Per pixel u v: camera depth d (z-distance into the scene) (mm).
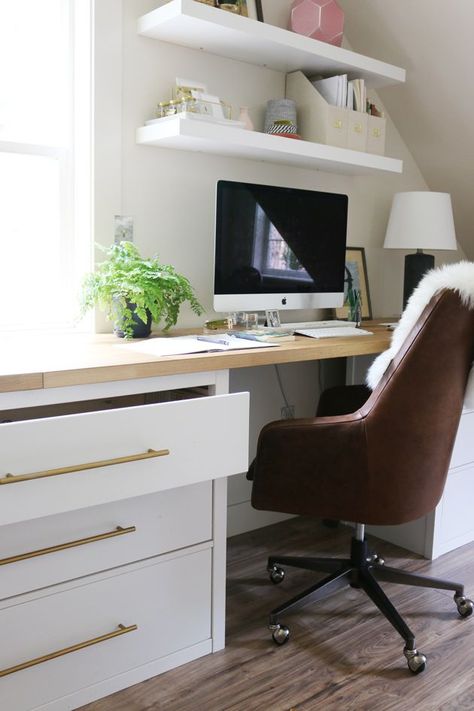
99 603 1566
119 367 1521
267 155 2369
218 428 1563
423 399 1702
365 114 2572
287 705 1603
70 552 1505
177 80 2184
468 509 2537
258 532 2650
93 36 2035
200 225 2383
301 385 2826
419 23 2613
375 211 3016
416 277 2820
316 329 2426
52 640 1500
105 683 1604
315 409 2896
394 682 1700
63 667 1530
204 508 1734
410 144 3098
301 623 1970
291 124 2398
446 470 1876
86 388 1503
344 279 2711
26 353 1696
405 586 2217
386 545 2541
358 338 2275
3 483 1239
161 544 1661
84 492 1363
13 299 2109
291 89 2562
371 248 3025
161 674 1705
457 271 1660
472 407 1832
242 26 2104
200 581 1755
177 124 1989
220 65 2371
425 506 1832
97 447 1372
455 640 1895
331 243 2586
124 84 2127
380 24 2719
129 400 2068
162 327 2312
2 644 1430
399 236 2787
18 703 1471
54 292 2180
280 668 1746
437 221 2750
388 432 1712
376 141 2635
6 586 1422
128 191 2174
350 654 1815
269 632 1911
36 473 1284
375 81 2695
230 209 2229
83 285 2018
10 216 2078
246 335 2145
